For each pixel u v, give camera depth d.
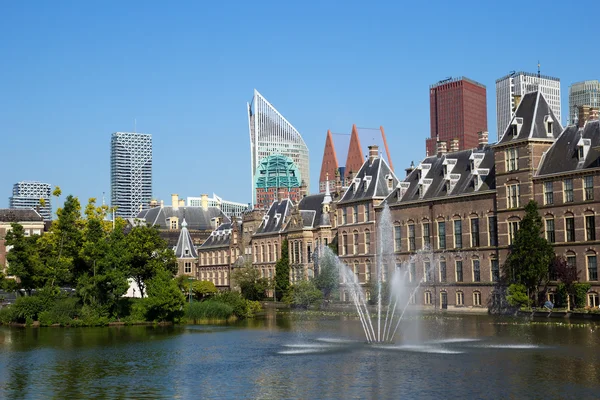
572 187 110.69
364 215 152.62
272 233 189.00
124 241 120.81
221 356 73.62
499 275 120.81
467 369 62.12
